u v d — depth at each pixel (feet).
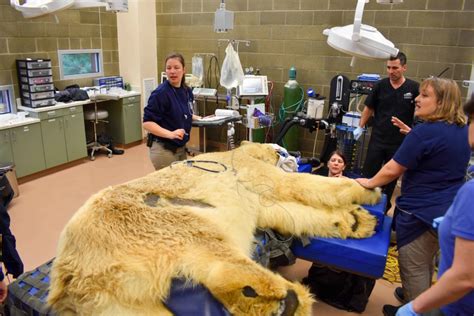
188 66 19.25
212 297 4.11
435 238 6.35
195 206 5.57
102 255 4.36
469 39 13.16
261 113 15.42
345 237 6.30
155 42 19.61
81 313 4.24
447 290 3.41
